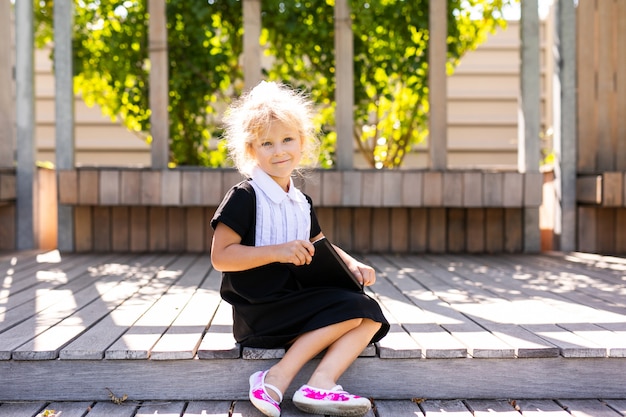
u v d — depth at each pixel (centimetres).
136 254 428
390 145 501
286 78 471
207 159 482
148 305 253
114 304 255
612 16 455
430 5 428
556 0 456
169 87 458
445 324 221
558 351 188
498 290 292
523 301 264
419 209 449
